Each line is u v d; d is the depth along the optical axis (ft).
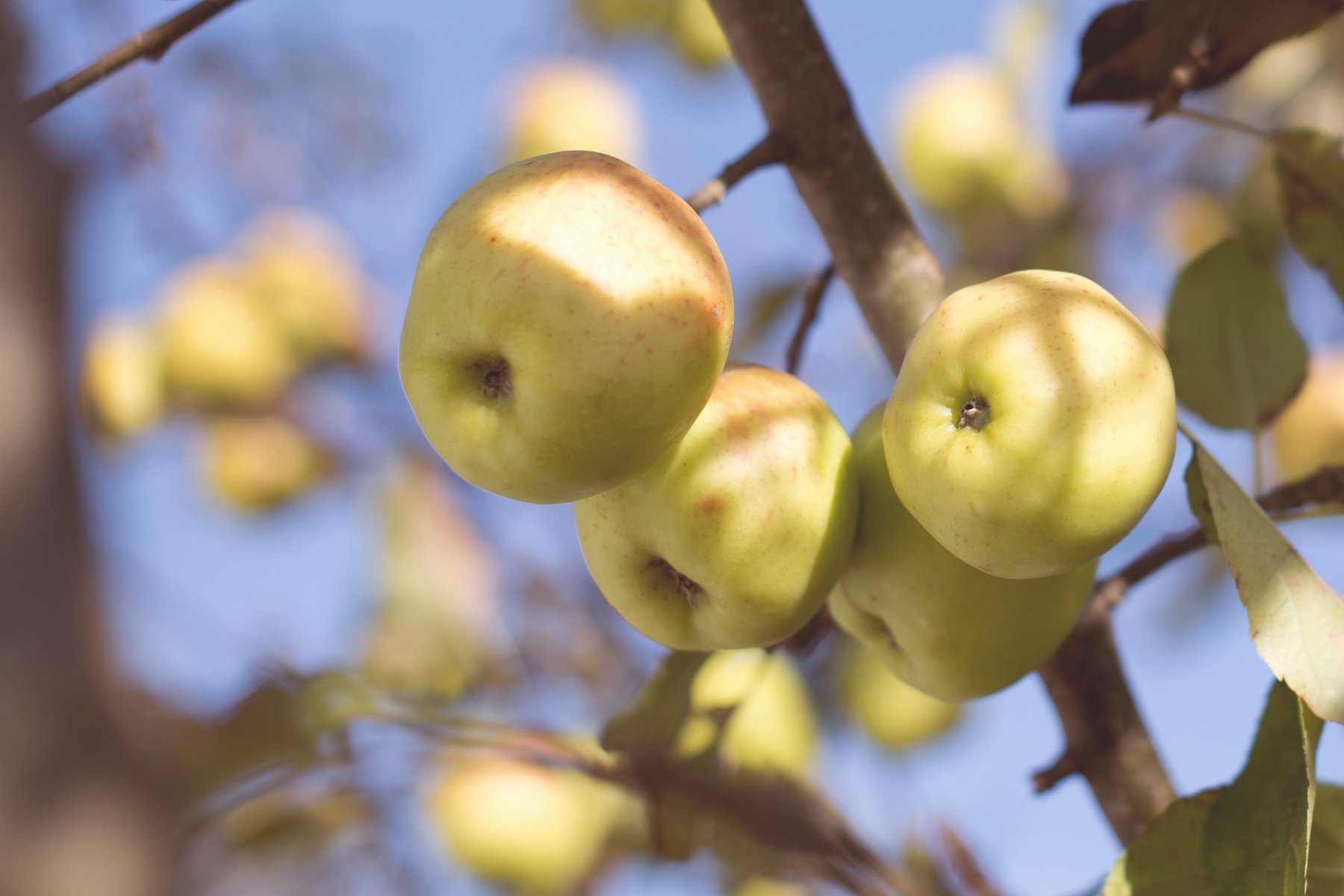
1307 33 3.20
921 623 2.97
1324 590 2.83
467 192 2.87
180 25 2.86
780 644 3.13
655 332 2.79
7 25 2.38
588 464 2.82
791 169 3.05
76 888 1.99
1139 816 3.04
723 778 3.33
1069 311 2.82
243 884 3.47
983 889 3.52
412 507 4.66
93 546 2.21
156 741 2.23
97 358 5.56
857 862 3.39
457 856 4.20
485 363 2.83
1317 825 2.92
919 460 2.82
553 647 4.21
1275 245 3.33
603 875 4.23
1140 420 2.80
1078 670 3.05
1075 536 2.80
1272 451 4.13
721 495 2.89
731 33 3.03
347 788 3.29
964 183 5.37
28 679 2.05
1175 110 3.26
